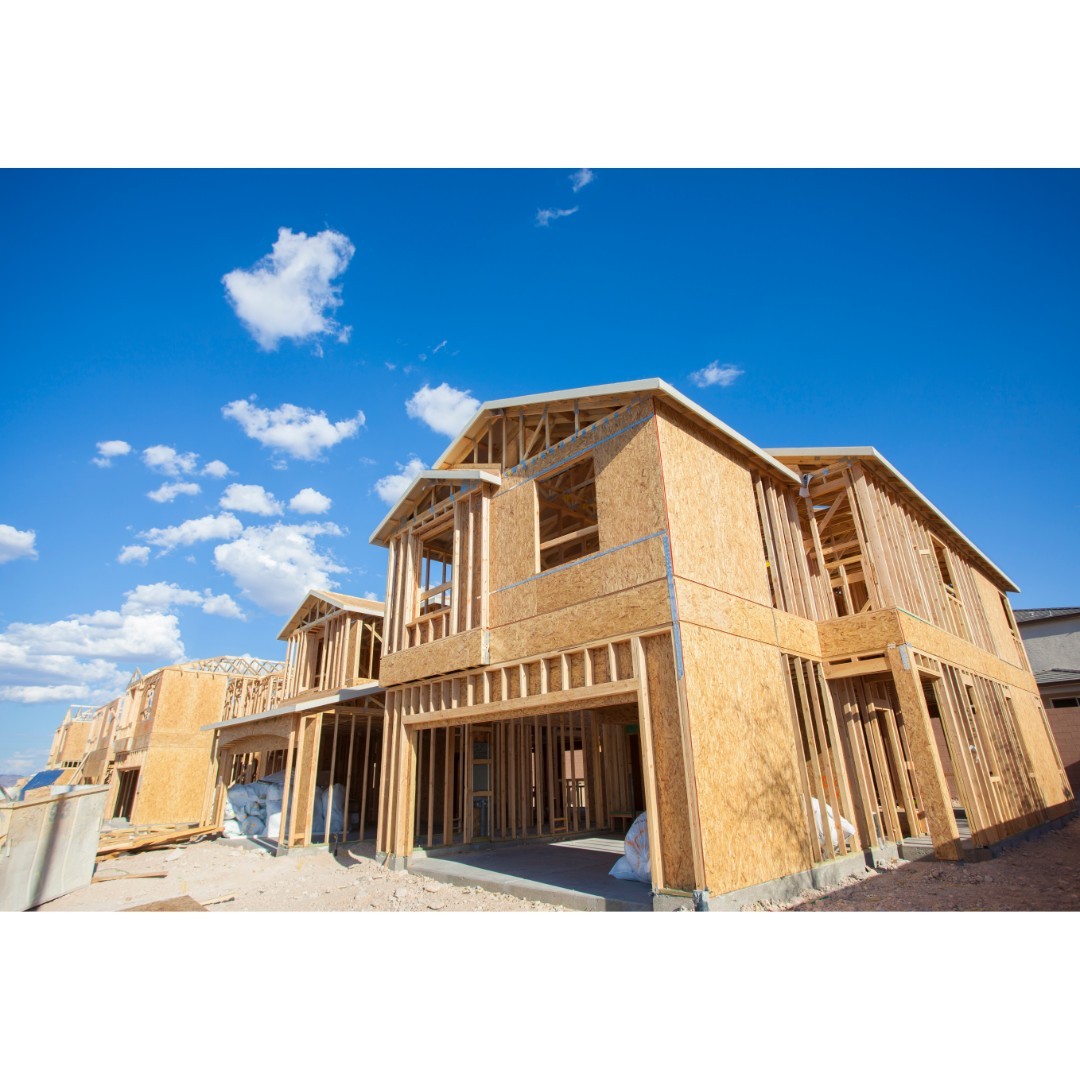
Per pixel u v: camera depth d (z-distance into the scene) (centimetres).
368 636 1827
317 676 2003
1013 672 1609
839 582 1396
